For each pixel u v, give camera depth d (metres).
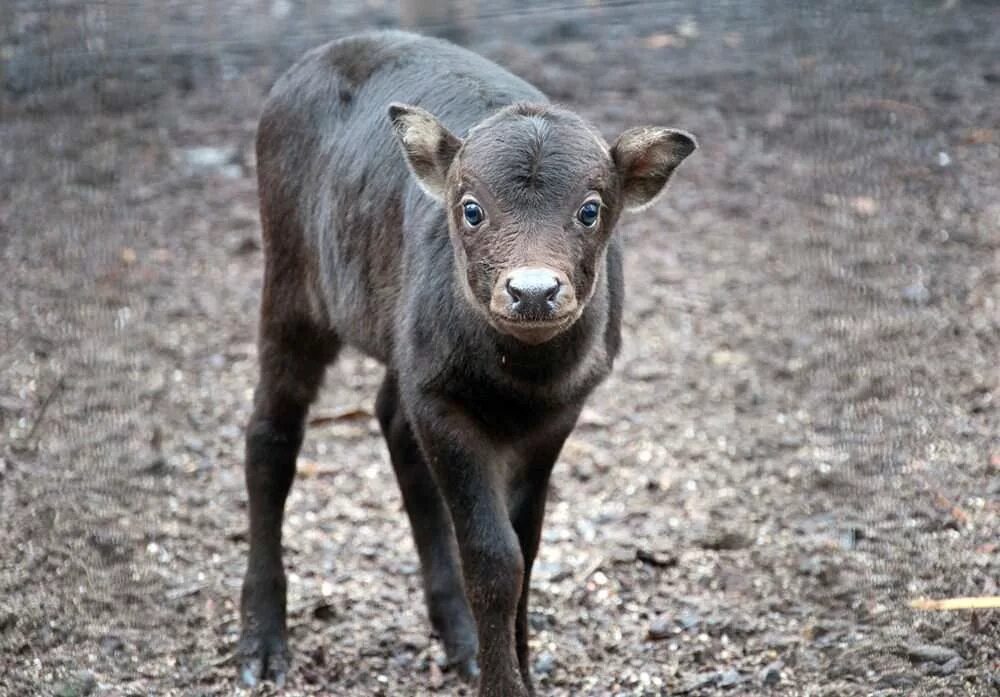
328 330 14.49
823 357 19.48
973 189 22.98
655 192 12.25
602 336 12.40
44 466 17.00
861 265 21.23
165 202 23.97
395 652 14.42
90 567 15.25
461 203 11.62
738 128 25.64
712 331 21.08
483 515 12.04
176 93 26.91
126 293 21.19
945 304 20.33
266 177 14.80
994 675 12.88
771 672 13.48
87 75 24.70
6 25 25.19
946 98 25.05
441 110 13.42
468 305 11.82
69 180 23.66
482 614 11.98
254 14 28.25
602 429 19.03
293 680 13.95
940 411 17.94
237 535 16.48
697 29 28.45
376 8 28.31
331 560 16.25
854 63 24.19
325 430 19.17
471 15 26.92
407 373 12.35
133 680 13.61
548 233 11.16
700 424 19.05
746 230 23.41
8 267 21.30
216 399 19.44
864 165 23.55
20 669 13.50
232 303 21.62
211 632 14.66
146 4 27.20
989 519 15.68
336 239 13.79
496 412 12.12
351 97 14.28
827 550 15.74
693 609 14.96
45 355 19.33
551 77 26.75
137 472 17.23
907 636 13.80
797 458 18.00
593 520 17.03
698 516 17.02
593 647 14.40
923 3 27.09
